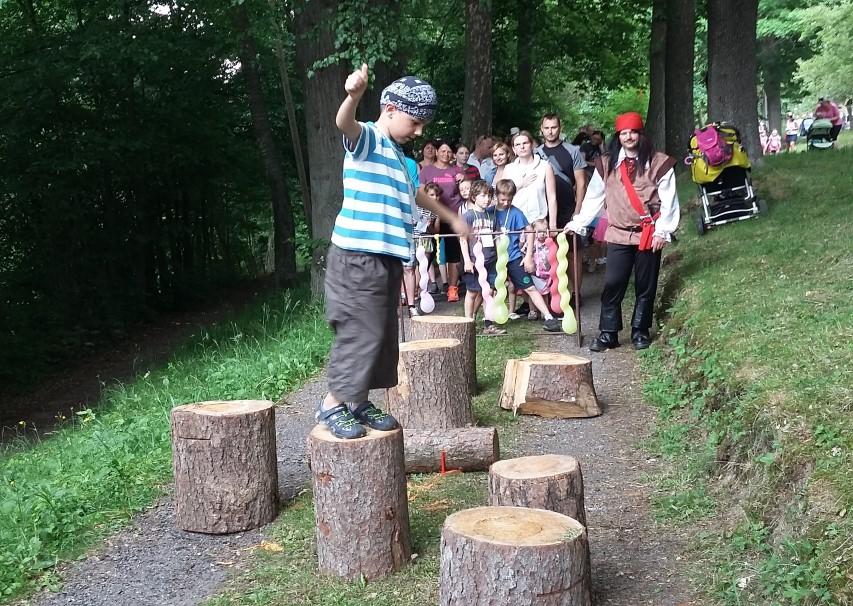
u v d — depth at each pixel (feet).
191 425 15.71
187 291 70.54
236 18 52.31
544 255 29.40
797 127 126.93
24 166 55.06
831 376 15.51
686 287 26.45
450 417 19.42
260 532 15.81
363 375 13.25
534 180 28.94
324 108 43.04
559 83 102.22
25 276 59.88
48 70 52.26
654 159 25.66
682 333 23.39
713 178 32.42
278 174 65.82
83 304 60.59
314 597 13.09
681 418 19.72
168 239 66.59
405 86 13.28
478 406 22.39
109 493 18.11
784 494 13.32
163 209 69.72
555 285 28.32
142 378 35.88
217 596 13.47
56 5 57.36
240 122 70.69
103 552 15.49
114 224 63.31
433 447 17.49
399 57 52.49
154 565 14.83
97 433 23.75
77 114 56.24
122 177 60.18
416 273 33.04
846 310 19.56
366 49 39.55
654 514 15.23
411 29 42.52
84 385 46.39
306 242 43.70
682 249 32.12
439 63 73.82
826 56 147.74
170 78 58.13
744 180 32.94
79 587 14.24
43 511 16.85
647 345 26.35
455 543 10.67
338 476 13.38
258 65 62.95
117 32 53.57
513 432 20.31
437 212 15.07
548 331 29.68
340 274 13.17
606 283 26.78
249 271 86.17
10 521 16.60
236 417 15.67
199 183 67.31
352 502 13.37
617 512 15.61
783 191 35.88
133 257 65.41
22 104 53.21
